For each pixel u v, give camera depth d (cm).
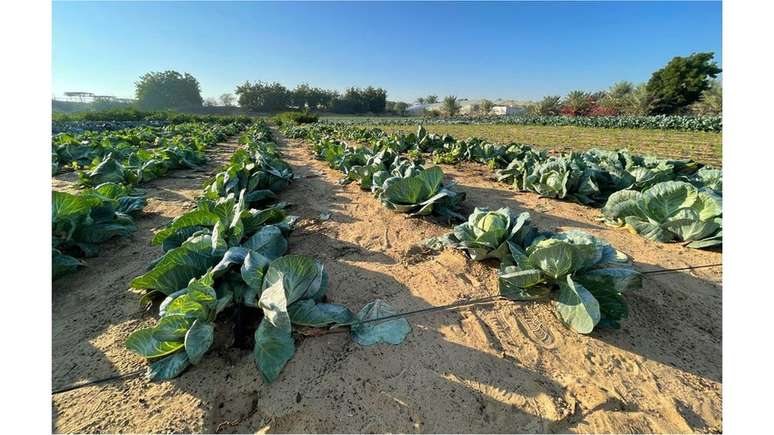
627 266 309
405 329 286
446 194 498
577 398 226
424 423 210
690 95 5556
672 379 242
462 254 419
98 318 304
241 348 262
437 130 3303
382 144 1256
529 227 384
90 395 226
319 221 551
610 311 283
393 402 223
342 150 1105
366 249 444
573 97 6694
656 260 410
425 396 227
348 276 375
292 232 502
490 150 1080
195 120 4869
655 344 275
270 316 229
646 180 619
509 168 803
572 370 249
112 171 760
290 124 4169
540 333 286
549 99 7000
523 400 225
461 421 212
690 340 281
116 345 271
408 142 1369
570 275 292
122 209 536
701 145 1795
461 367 251
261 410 216
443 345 272
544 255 288
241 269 273
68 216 404
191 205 640
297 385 233
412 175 587
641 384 238
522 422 211
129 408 217
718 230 429
